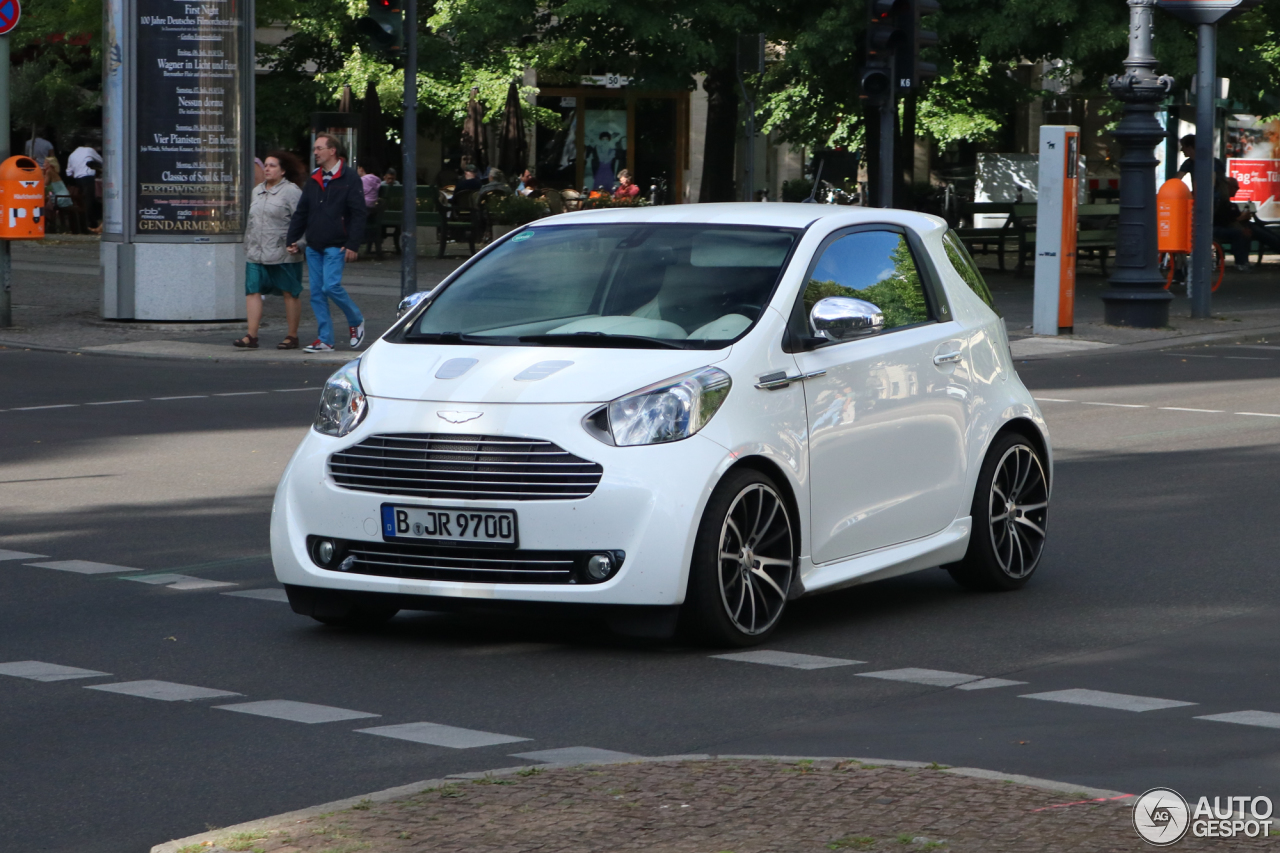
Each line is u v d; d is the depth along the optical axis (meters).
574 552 9.38
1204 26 31.48
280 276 25.84
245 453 17.22
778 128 58.91
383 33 25.59
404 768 7.44
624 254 10.77
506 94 53.50
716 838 6.00
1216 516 14.10
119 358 25.48
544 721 8.24
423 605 9.65
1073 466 16.67
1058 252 29.05
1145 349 28.19
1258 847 5.94
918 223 11.68
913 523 10.88
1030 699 8.62
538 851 5.89
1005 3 37.53
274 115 56.06
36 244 46.44
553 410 9.48
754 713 8.38
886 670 9.28
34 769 7.46
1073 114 63.88
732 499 9.57
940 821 6.17
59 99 53.16
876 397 10.57
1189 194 31.94
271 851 5.98
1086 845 5.91
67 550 12.72
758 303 10.22
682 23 41.81
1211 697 8.66
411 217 26.34
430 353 10.13
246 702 8.63
